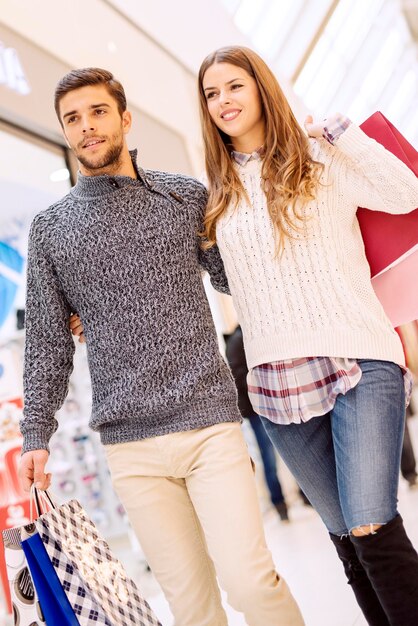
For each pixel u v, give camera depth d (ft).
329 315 6.50
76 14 18.13
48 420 6.81
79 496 16.53
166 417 6.53
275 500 17.11
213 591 6.87
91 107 6.66
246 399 17.25
